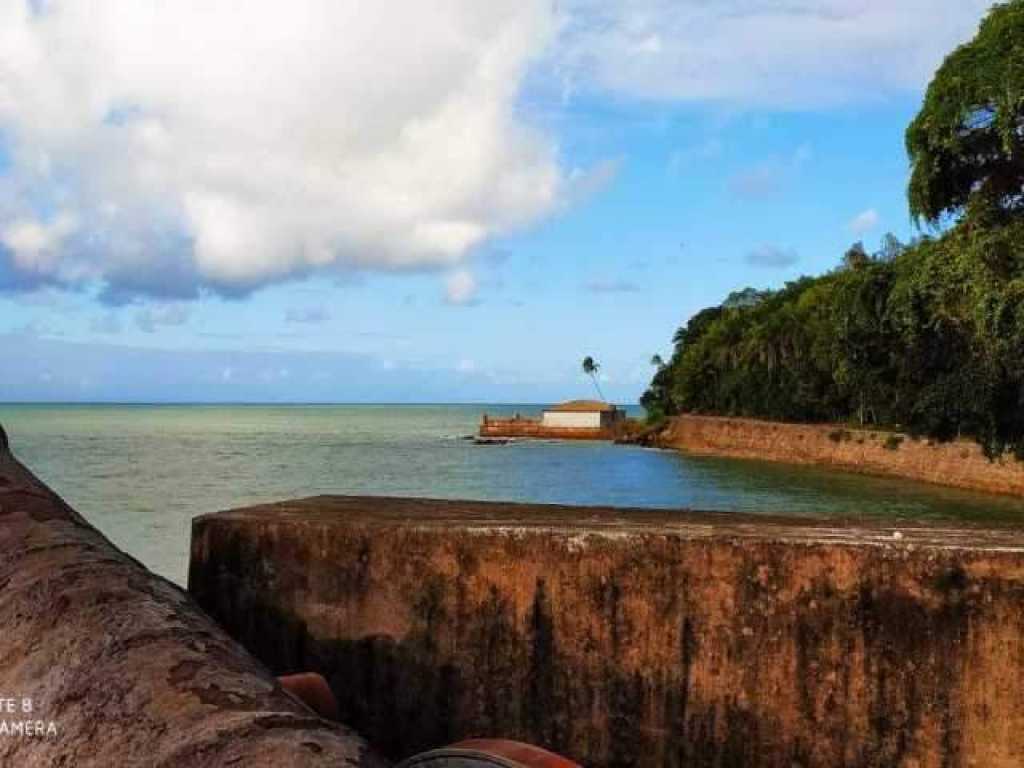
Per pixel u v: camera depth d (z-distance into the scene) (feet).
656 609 10.58
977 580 9.77
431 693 11.21
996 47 85.10
